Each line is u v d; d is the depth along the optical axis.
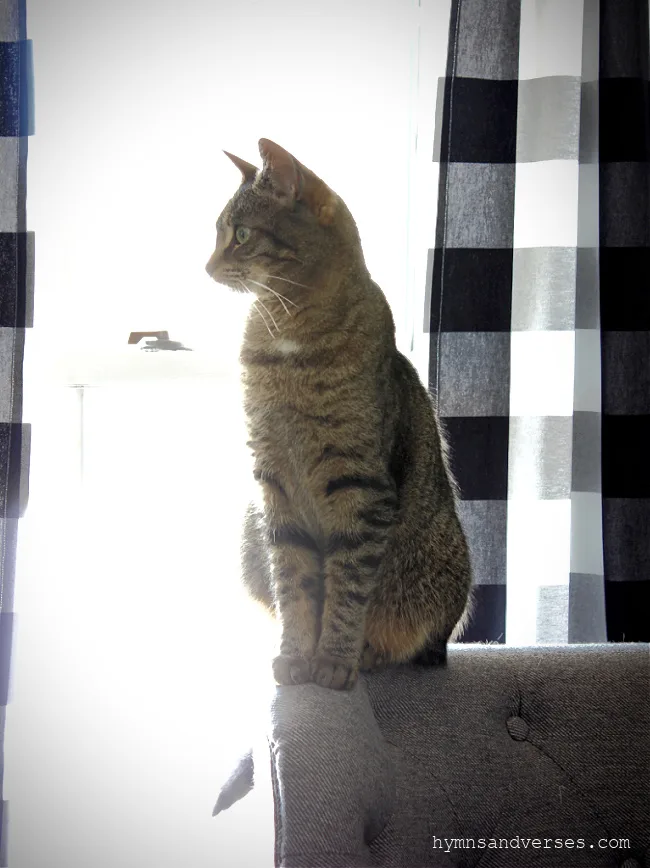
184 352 1.80
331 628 1.25
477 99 1.61
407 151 1.82
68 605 1.87
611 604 1.62
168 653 1.90
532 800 1.20
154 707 1.89
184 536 1.92
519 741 1.24
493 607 1.63
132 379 1.80
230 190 1.82
